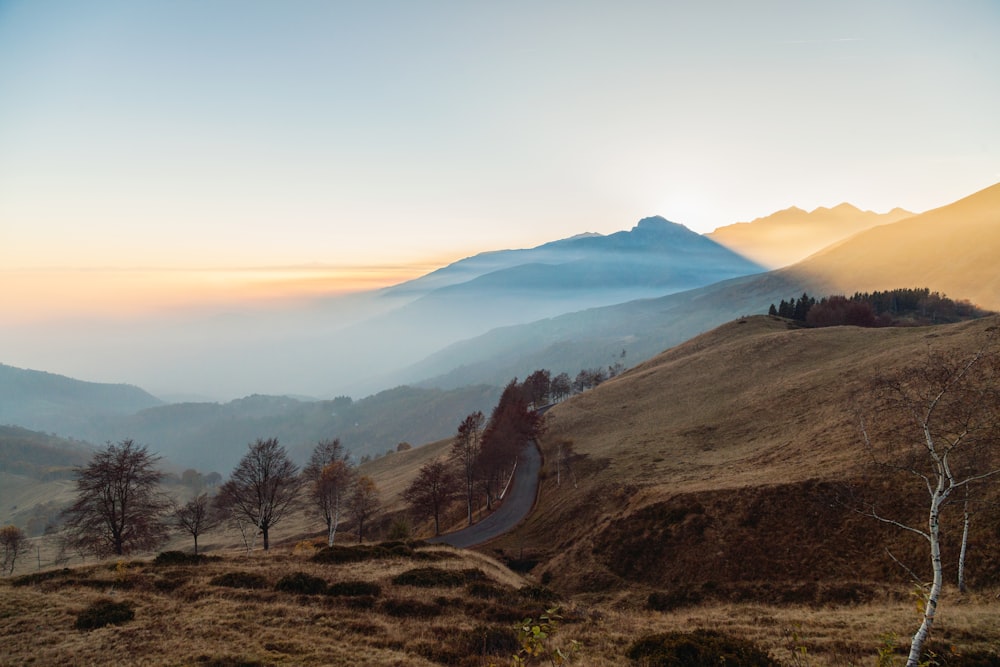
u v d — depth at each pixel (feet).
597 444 247.09
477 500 251.39
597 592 122.21
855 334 302.66
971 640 56.34
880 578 94.12
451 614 75.97
